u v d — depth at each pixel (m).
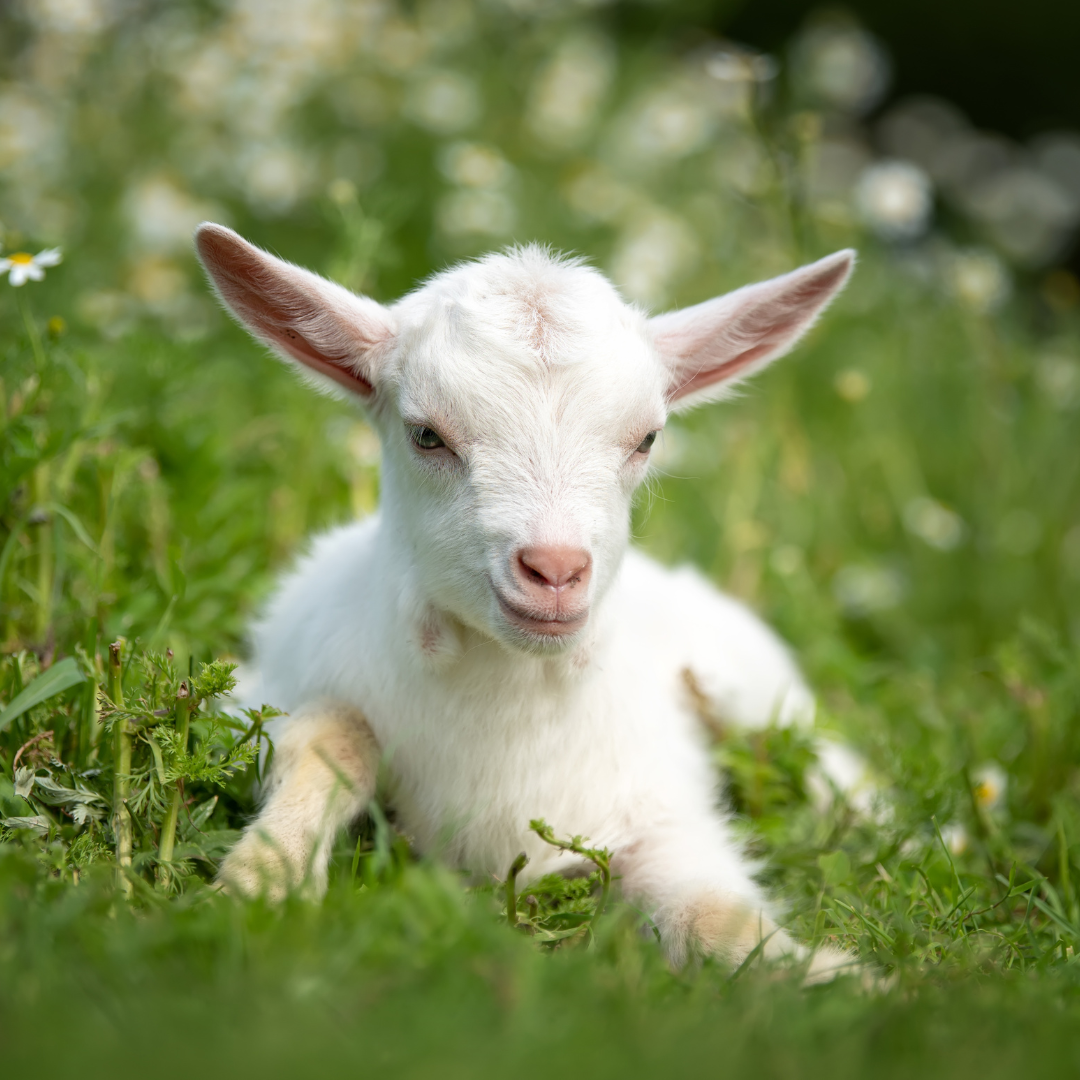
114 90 10.42
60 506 4.99
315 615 4.92
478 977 3.18
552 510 4.02
